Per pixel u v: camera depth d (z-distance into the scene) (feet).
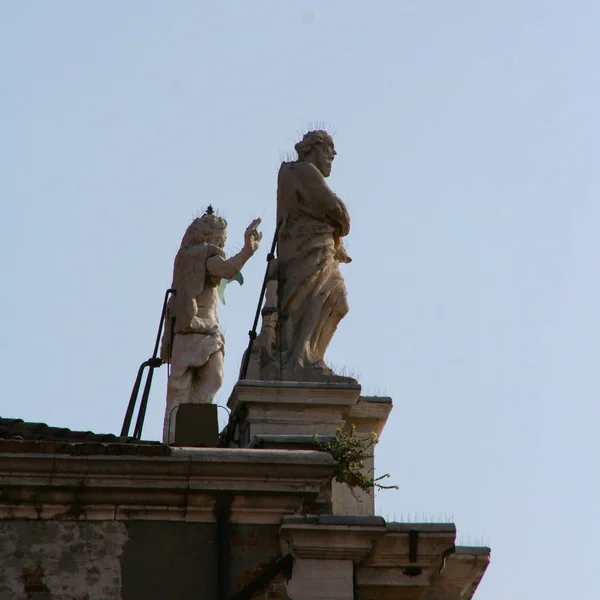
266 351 248.52
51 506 204.74
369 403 245.04
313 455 208.44
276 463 207.00
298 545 205.05
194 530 205.87
